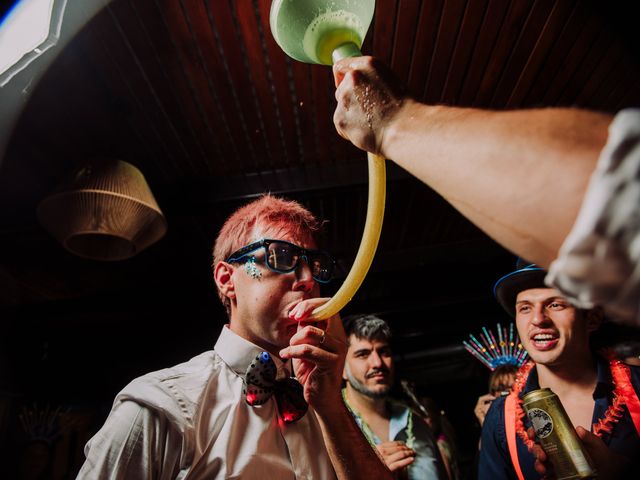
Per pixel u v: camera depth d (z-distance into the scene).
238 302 1.19
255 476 1.01
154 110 3.15
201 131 3.38
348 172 3.86
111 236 3.04
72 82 2.85
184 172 3.83
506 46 2.75
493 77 2.96
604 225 0.30
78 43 2.57
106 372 7.00
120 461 0.91
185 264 5.35
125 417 0.96
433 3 2.49
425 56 2.82
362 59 0.56
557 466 1.20
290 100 3.09
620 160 0.30
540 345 1.56
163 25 2.52
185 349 6.82
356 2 0.74
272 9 0.76
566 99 3.12
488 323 7.47
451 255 5.63
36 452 6.03
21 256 4.74
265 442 1.07
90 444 0.95
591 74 2.91
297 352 0.96
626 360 1.66
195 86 2.95
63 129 3.23
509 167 0.36
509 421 1.56
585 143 0.34
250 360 1.16
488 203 0.38
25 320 5.71
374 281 6.03
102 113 3.13
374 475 1.05
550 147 0.35
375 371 2.32
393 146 0.49
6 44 1.50
